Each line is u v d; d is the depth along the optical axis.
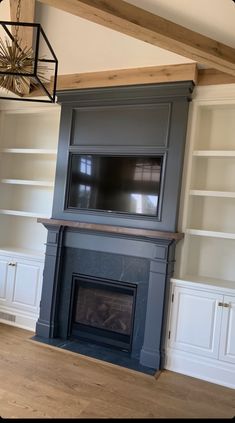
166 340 3.24
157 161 3.34
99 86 3.53
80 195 3.66
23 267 3.95
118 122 3.52
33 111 4.09
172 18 2.39
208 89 3.23
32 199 4.45
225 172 3.46
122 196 3.47
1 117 4.27
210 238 3.49
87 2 2.01
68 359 3.23
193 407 2.59
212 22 2.37
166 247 3.18
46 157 4.38
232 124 3.44
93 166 3.62
